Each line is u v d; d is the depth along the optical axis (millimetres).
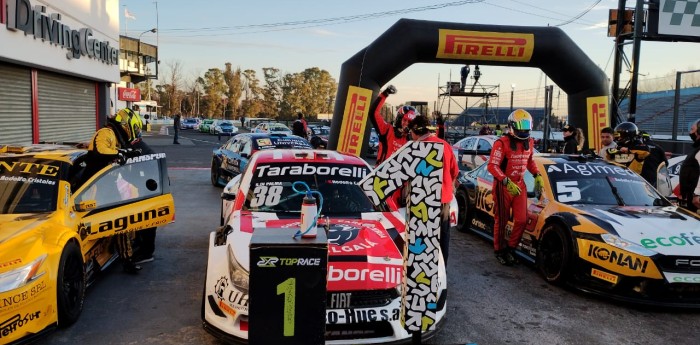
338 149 10383
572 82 10945
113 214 5016
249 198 4816
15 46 11109
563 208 5668
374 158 23406
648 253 4652
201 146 29969
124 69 41688
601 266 4898
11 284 3473
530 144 5980
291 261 2562
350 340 3408
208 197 10875
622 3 13703
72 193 4742
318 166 5234
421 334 3254
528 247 6129
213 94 107875
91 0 16203
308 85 107625
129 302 4746
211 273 3787
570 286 5258
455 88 22812
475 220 7695
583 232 5129
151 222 5375
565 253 5234
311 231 2625
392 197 5348
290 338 2594
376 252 3756
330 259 3588
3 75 11711
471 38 10180
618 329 4371
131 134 5719
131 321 4320
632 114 13297
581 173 6266
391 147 5934
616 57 13891
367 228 4207
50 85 14266
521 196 5961
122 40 41000
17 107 12398
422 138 4699
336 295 3436
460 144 15383
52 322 3832
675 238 4809
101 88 18375
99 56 16562
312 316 2592
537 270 6016
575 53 10602
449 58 10414
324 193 4895
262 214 4547
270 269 2557
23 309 3533
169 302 4770
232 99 109938
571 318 4594
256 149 10875
